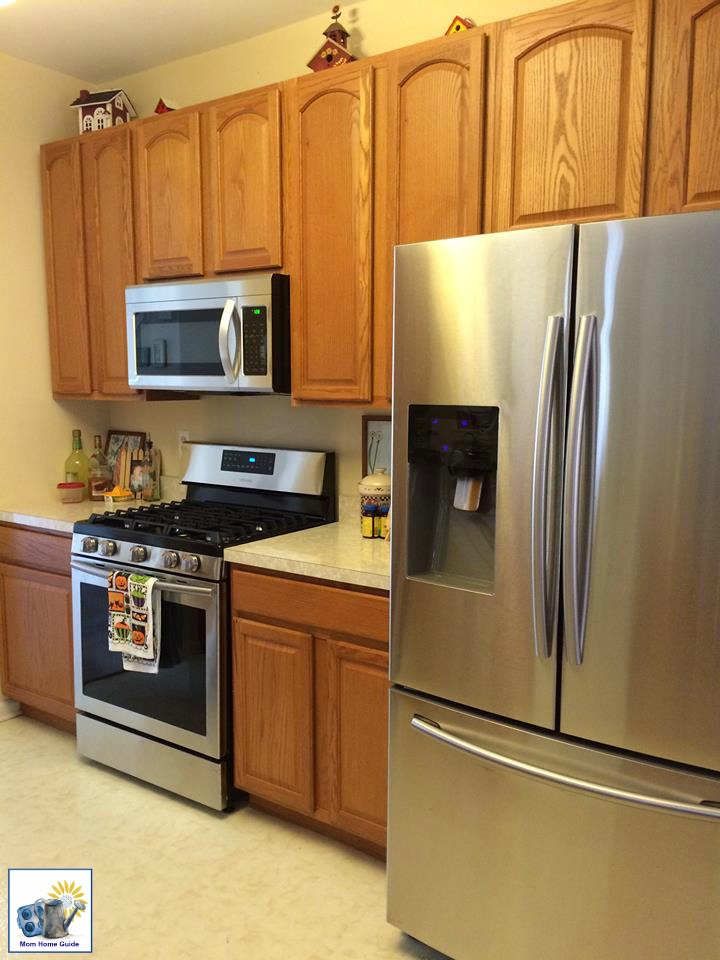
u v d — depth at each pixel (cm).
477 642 167
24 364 320
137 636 250
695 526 137
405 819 186
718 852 142
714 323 132
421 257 167
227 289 255
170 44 293
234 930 196
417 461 174
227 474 303
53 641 294
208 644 239
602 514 146
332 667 216
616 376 143
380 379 233
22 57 304
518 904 168
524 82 195
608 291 142
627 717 148
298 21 274
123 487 341
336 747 219
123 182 288
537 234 150
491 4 235
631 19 178
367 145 225
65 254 313
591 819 155
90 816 246
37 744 298
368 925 199
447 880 179
